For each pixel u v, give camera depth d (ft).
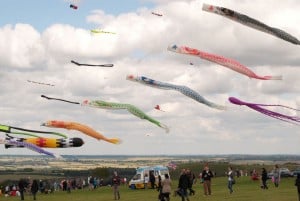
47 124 87.15
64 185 240.73
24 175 451.12
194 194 157.48
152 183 212.23
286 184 199.31
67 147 87.92
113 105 87.51
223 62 63.72
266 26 52.21
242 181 229.86
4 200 187.32
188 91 70.23
